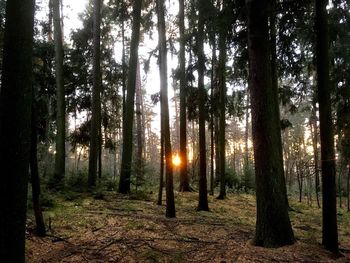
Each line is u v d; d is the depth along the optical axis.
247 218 11.18
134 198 12.91
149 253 6.42
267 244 7.23
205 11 9.46
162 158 11.85
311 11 9.20
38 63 14.12
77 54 19.11
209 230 8.59
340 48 12.05
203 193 11.73
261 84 7.66
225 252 6.73
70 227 7.76
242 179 22.09
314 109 22.56
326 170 7.41
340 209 17.45
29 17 4.02
